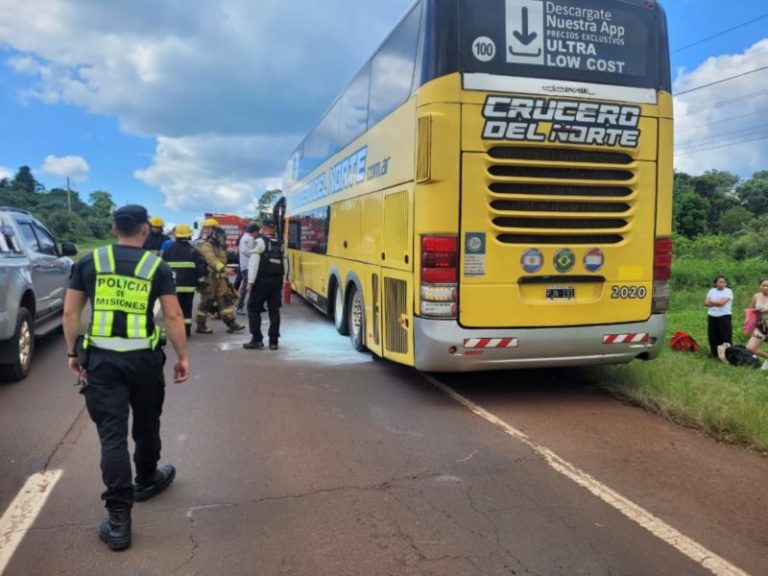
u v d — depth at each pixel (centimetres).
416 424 563
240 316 1314
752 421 529
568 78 591
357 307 889
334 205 1034
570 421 574
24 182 10150
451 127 572
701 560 331
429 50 581
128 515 343
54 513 381
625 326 624
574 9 595
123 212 370
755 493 418
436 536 356
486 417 585
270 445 505
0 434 526
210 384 707
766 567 325
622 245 618
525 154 588
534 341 599
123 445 349
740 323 1266
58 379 718
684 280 2120
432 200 578
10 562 326
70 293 364
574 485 428
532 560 330
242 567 323
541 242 600
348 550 340
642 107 610
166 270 374
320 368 795
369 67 802
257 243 902
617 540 352
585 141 596
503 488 423
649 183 620
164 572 318
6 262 674
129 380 359
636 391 647
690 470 457
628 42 610
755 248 3122
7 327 653
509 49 581
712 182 6944
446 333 582
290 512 385
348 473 447
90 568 321
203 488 419
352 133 900
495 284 589
